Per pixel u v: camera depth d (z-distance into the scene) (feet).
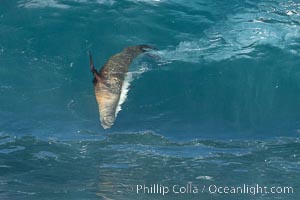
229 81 81.92
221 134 75.46
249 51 83.97
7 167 67.97
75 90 81.25
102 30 88.43
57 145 72.23
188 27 88.12
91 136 73.92
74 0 92.48
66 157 70.08
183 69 82.48
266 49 84.07
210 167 68.49
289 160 69.77
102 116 68.95
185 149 72.13
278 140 74.18
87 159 69.77
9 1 92.53
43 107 78.69
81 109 78.33
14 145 72.18
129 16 89.81
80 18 89.92
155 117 77.71
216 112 79.30
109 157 70.13
